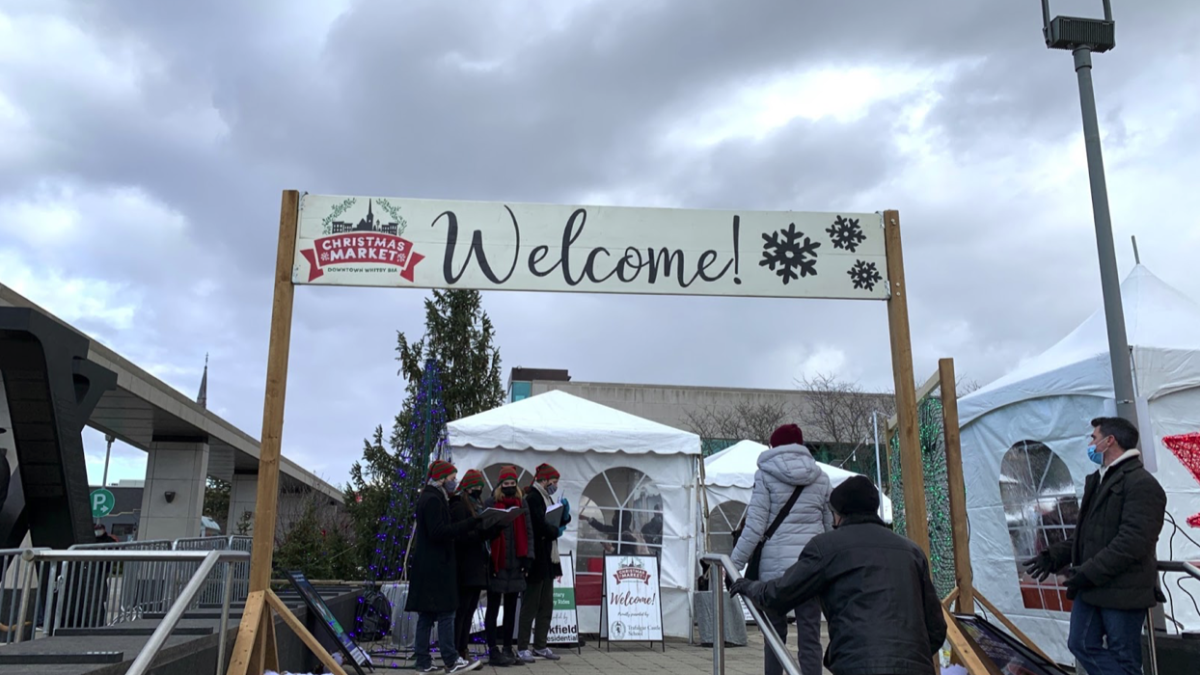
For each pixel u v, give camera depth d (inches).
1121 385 257.3
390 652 349.1
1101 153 277.6
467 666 307.9
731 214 266.1
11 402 371.2
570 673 314.8
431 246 255.0
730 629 420.2
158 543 337.4
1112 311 262.8
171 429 987.3
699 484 462.3
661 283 260.1
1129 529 188.4
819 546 155.4
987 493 338.0
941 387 267.1
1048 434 308.0
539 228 259.3
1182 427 273.6
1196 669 222.7
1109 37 283.9
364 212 254.8
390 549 431.5
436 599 294.4
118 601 271.1
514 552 336.5
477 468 436.1
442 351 668.1
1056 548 217.6
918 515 250.1
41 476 379.9
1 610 221.8
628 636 406.6
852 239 268.1
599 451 444.5
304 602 294.7
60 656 172.1
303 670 281.4
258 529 232.7
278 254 250.1
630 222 262.7
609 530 447.8
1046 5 290.0
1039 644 310.0
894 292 265.0
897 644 143.5
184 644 201.8
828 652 151.9
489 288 254.4
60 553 211.3
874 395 1302.9
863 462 1222.3
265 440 237.1
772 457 217.0
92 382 411.8
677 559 443.5
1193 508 268.1
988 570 335.6
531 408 480.4
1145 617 205.5
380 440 610.2
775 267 263.9
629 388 1402.6
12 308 356.5
